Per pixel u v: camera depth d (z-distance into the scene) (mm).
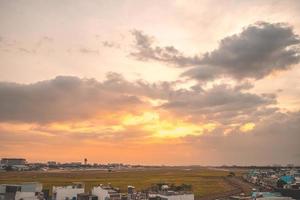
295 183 155875
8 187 92500
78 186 104938
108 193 97250
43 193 98250
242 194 134750
